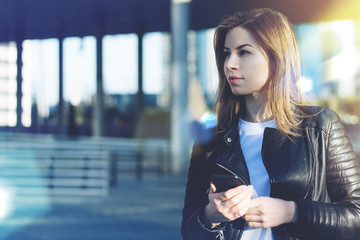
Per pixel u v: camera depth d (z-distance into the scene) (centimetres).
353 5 1576
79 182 1056
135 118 2294
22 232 739
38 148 1070
